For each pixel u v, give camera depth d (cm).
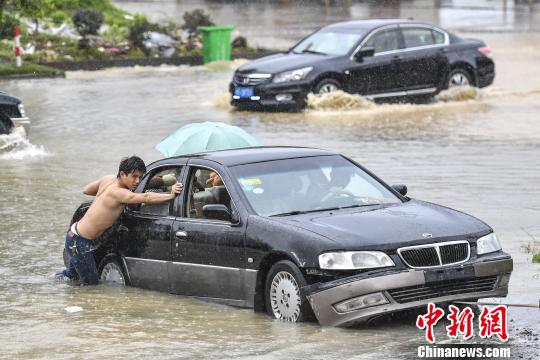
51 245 2647
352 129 4425
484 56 5409
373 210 1980
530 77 6141
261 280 1928
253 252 1923
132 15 9306
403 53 5203
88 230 2247
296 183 2045
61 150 4053
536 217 2748
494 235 1923
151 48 7656
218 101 5275
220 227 2000
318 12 10731
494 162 3591
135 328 1853
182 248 2080
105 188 2316
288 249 1853
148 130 4497
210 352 1669
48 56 7300
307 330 1797
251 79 5016
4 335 1833
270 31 8944
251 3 11812
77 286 2270
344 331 1786
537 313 1856
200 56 7588
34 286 2266
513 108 5038
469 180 3272
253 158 2100
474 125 4506
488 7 11388
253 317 1911
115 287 2245
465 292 1844
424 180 3284
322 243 1817
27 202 3144
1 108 4075
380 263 1792
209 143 2544
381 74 5138
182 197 2127
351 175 2106
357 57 5100
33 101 5531
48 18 8206
